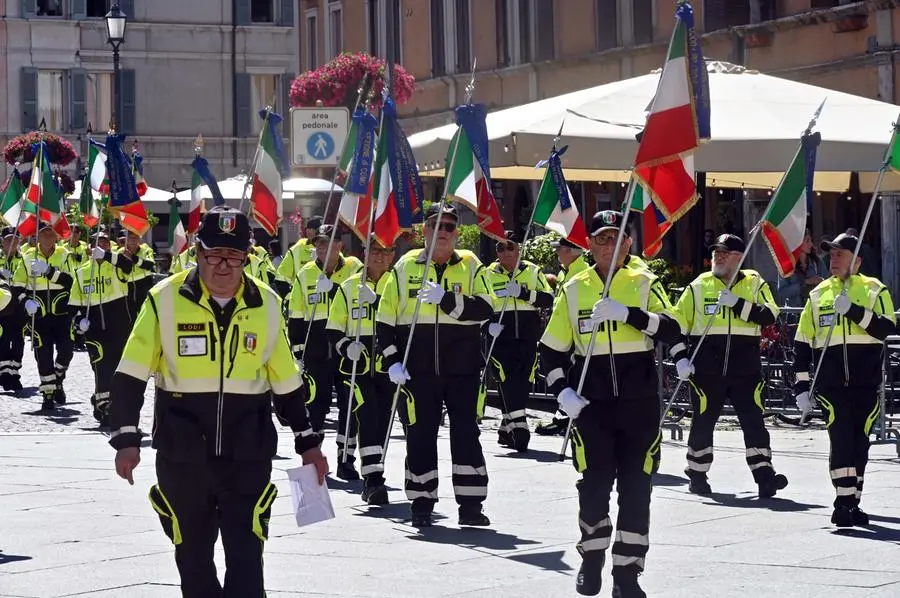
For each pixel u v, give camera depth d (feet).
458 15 183.21
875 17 119.65
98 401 83.97
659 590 42.06
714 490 60.08
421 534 50.65
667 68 42.55
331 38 219.20
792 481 61.93
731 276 59.16
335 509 55.98
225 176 281.33
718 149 73.36
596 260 41.91
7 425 84.89
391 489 60.90
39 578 43.83
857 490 52.29
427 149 83.15
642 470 40.42
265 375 34.40
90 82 275.59
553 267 93.56
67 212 161.38
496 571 44.57
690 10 42.52
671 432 76.33
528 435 71.82
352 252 172.45
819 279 90.27
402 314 52.75
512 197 168.35
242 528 33.45
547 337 41.73
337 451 68.80
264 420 33.94
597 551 40.24
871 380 52.54
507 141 74.79
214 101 280.51
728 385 58.59
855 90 122.52
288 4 283.79
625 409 40.52
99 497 58.18
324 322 67.72
